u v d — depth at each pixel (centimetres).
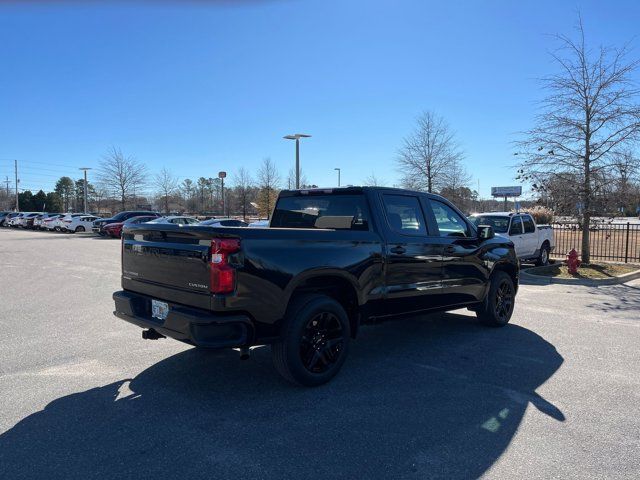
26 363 520
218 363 526
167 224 447
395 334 662
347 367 519
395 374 497
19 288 1029
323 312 457
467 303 648
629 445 347
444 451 337
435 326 711
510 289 723
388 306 536
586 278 1184
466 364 530
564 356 562
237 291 400
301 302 449
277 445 344
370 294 512
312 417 391
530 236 1434
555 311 829
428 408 411
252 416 392
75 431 362
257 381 473
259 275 412
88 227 3966
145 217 2980
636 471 312
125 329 669
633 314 804
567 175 1373
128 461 320
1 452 330
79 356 546
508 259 712
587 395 441
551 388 459
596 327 708
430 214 604
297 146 2762
